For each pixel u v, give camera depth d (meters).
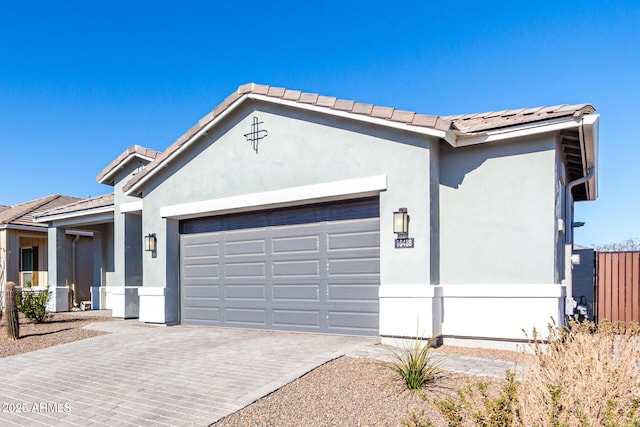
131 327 12.42
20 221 20.84
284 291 10.95
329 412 5.32
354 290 9.93
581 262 12.70
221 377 6.89
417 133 8.71
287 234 11.02
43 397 6.59
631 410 3.28
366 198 9.91
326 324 10.26
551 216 8.18
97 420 5.55
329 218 10.38
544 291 8.02
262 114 10.95
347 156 9.59
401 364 6.74
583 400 3.50
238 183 11.24
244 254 11.73
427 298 8.43
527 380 3.98
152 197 13.03
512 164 8.59
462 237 8.91
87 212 17.33
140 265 16.05
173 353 8.72
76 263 22.95
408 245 8.73
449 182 9.12
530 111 8.81
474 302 8.60
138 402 6.06
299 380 6.48
